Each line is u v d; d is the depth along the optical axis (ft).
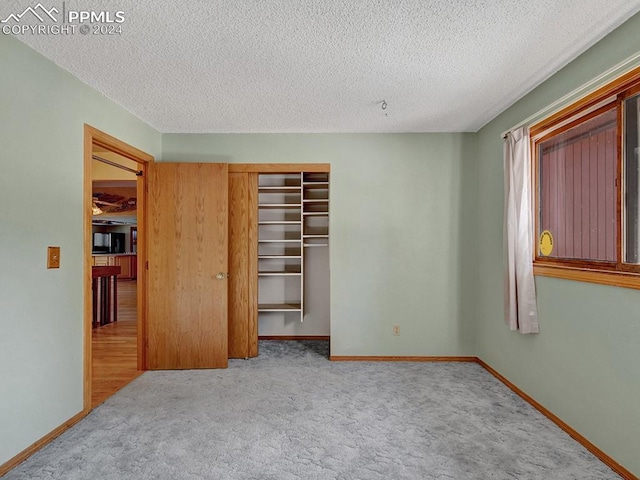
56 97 7.98
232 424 8.44
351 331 13.21
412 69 8.37
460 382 11.02
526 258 9.24
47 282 7.68
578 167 8.19
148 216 12.39
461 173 13.19
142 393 10.25
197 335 12.35
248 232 13.56
